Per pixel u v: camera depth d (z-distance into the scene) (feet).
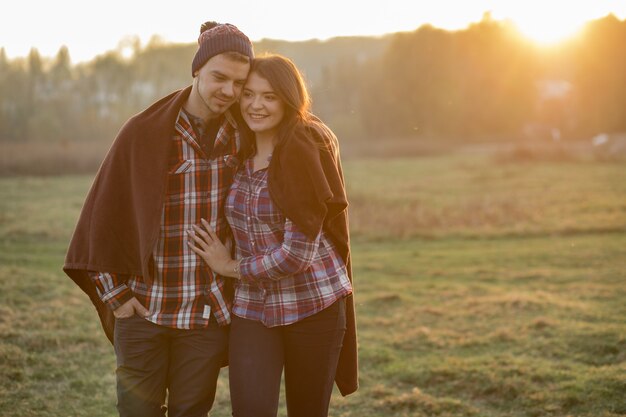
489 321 22.84
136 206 9.44
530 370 17.34
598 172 96.32
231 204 9.87
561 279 30.42
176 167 9.71
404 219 51.55
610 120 254.06
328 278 9.84
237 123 10.03
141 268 9.55
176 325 9.73
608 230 46.50
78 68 265.95
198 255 9.80
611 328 20.77
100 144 161.07
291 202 9.32
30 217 51.62
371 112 243.19
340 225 9.95
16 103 209.77
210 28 9.98
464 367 17.72
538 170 103.40
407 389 16.87
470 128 248.11
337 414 15.26
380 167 123.54
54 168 102.73
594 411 14.93
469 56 259.80
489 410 15.43
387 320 23.11
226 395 16.29
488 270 33.58
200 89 9.57
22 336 19.02
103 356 18.26
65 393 15.55
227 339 10.16
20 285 25.50
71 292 25.21
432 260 37.14
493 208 56.90
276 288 9.70
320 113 248.11
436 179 93.15
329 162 9.62
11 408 14.40
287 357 10.00
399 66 251.19
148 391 9.91
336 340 9.90
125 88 256.11
